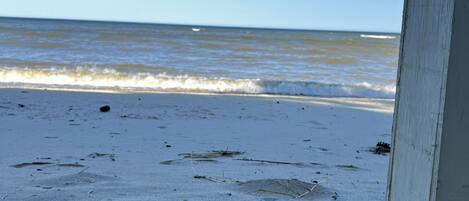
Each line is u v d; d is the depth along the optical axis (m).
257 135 11.32
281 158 8.66
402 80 3.14
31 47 44.34
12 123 11.69
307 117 14.62
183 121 13.00
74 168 7.27
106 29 102.44
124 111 14.27
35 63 30.34
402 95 3.13
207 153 8.90
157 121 12.84
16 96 16.20
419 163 2.82
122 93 18.28
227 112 14.93
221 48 54.41
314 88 23.67
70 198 5.52
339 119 14.54
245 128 12.27
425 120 2.76
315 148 9.92
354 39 106.88
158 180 6.56
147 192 5.89
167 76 25.62
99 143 9.70
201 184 6.33
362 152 9.69
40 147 9.13
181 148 9.42
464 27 2.50
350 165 8.20
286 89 23.41
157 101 16.52
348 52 58.16
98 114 13.57
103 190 5.89
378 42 93.12
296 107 16.69
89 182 6.28
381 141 11.14
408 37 3.05
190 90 22.22
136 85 22.91
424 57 2.79
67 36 66.00
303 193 5.88
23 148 8.98
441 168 2.61
